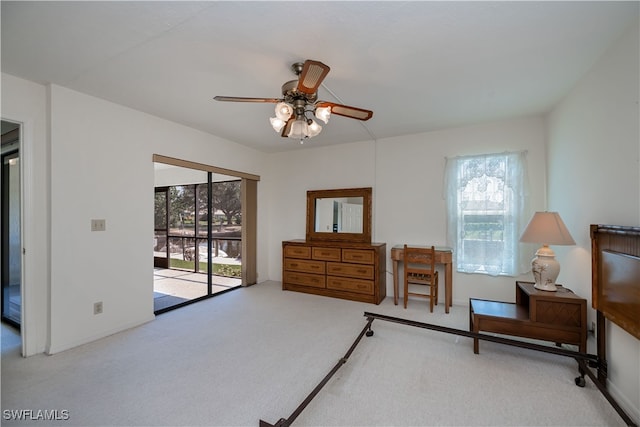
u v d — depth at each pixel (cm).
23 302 233
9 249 298
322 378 204
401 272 406
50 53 197
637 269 154
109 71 222
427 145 393
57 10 154
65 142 248
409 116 329
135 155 301
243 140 428
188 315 334
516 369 215
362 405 175
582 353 204
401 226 410
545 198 328
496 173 350
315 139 428
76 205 254
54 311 241
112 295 280
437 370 214
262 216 505
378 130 383
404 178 408
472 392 188
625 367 173
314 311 348
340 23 167
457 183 371
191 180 507
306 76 166
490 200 353
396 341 265
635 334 155
